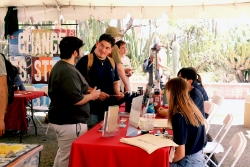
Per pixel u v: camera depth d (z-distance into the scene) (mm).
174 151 2264
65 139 2699
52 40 6816
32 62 6883
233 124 6492
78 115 2689
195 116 2291
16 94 5141
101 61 3174
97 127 2637
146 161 2049
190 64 10672
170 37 11156
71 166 2139
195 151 2340
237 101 9062
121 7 5914
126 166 2080
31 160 1850
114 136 2338
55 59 6836
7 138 5191
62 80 2559
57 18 6055
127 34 10438
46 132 5539
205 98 4121
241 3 5492
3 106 2355
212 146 3344
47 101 6703
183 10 5766
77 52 2662
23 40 6855
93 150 2111
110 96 3170
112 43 3164
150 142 2137
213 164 3525
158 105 3295
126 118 3006
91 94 2715
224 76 11141
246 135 5566
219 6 5609
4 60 2398
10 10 6199
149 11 5863
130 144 2113
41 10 6109
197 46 11352
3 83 2342
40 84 6914
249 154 4523
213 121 6742
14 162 1643
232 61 10555
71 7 5984
